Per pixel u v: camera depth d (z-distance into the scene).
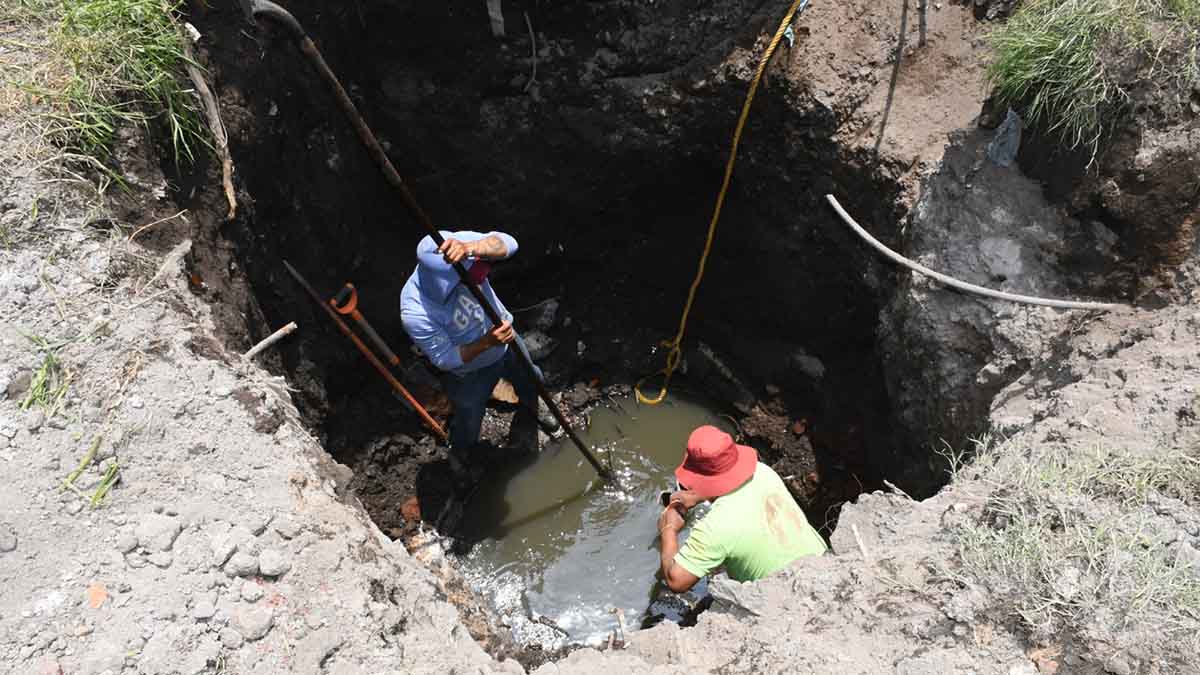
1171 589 2.25
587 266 5.42
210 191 3.40
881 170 3.98
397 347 4.95
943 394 3.57
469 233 3.75
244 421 2.61
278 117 3.92
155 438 2.52
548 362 5.34
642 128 4.64
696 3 4.34
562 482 4.97
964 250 3.57
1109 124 3.19
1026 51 3.35
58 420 2.48
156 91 3.21
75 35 3.12
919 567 2.45
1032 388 3.20
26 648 2.13
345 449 4.55
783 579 2.54
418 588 2.50
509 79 4.60
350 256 4.61
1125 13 3.16
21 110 2.95
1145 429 2.70
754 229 4.80
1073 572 2.32
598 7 4.42
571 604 4.48
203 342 2.80
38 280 2.72
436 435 4.80
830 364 4.79
